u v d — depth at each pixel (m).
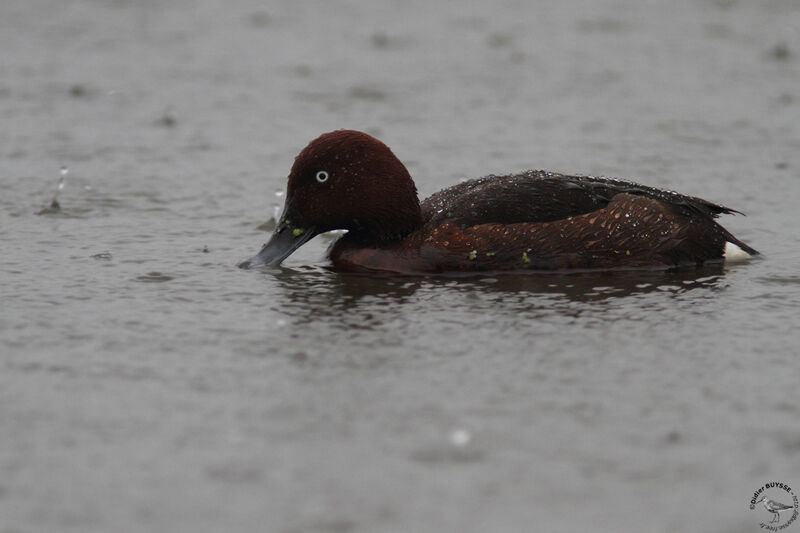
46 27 24.61
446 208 12.12
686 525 6.88
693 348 9.61
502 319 10.34
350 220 12.08
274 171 16.36
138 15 25.86
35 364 9.21
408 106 19.70
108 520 6.88
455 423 8.11
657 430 8.03
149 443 7.81
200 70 21.84
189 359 9.35
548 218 11.81
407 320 10.34
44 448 7.73
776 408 8.39
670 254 11.94
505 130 18.38
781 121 18.80
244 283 11.55
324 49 23.41
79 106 19.53
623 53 23.05
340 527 6.81
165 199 14.97
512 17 26.06
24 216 14.09
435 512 6.98
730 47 23.45
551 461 7.58
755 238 13.33
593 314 10.49
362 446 7.77
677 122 18.75
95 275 11.76
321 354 9.45
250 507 7.02
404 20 25.83
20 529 6.78
